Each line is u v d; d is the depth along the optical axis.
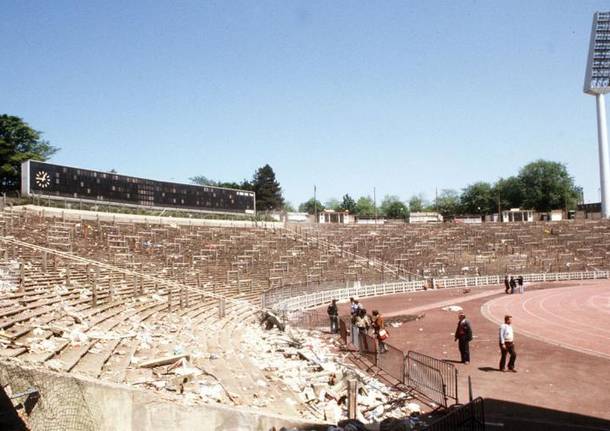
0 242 29.12
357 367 20.91
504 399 16.30
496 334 29.42
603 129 100.81
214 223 68.19
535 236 87.12
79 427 10.59
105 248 42.22
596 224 92.62
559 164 142.00
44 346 13.47
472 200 157.62
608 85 101.00
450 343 26.61
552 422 14.02
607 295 50.88
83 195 53.56
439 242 82.69
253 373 16.33
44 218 44.53
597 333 29.62
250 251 59.84
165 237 53.88
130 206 59.03
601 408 15.34
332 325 30.05
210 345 20.14
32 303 18.91
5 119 76.00
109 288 25.39
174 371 14.28
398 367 18.80
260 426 11.38
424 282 63.19
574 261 78.75
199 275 44.25
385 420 12.80
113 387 10.88
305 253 65.31
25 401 10.32
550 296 50.91
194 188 67.56
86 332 16.98
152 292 31.08
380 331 21.30
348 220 97.12
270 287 48.47
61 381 10.59
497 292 56.56
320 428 11.69
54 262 28.95
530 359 22.42
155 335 19.48
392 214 171.88
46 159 81.56
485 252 80.56
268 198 142.50
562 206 140.38
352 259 68.19
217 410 11.27
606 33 100.44
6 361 10.94
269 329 30.41
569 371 20.09
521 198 145.25
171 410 11.10
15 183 74.12
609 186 100.19
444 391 15.50
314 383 16.44
